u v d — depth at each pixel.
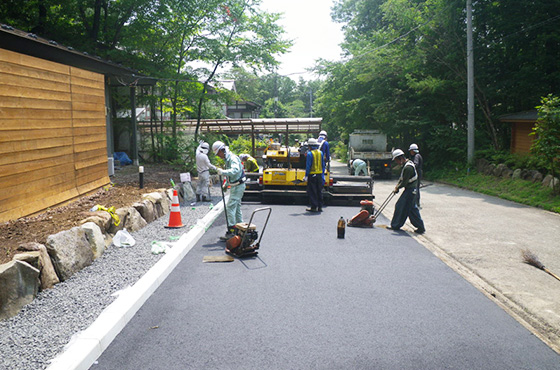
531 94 21.91
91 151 10.56
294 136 51.66
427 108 26.06
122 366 3.79
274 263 6.98
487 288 5.93
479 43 22.73
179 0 18.98
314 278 6.25
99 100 11.07
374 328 4.61
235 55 21.05
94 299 5.11
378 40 28.84
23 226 6.76
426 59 24.66
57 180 8.77
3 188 6.95
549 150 13.84
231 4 20.36
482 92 22.28
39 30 17.72
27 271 4.92
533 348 4.22
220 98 22.70
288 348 4.13
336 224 10.30
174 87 20.14
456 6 22.39
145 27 19.02
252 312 4.99
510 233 9.38
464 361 3.95
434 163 25.83
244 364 3.82
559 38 19.09
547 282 6.18
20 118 7.44
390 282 6.12
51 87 8.55
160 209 10.26
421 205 13.51
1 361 3.65
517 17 20.34
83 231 6.50
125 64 19.56
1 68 6.94
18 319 4.53
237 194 8.44
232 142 31.86
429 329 4.61
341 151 49.66
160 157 20.89
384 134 27.36
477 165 20.73
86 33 19.33
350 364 3.85
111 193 10.60
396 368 3.79
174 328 4.56
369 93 28.61
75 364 3.56
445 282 6.15
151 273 6.00
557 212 12.01
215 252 7.60
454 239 8.79
